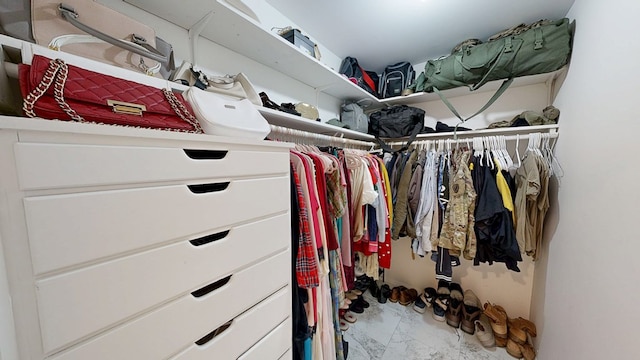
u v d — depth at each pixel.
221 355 0.56
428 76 1.71
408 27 1.52
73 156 0.34
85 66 0.54
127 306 0.40
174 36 0.97
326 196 1.03
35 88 0.40
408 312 1.85
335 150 1.38
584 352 0.86
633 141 0.67
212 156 0.60
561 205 1.16
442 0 1.27
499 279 1.76
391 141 2.02
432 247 1.53
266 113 1.05
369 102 2.12
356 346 1.48
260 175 0.64
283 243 0.73
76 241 0.34
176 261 0.46
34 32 0.50
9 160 0.30
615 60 0.79
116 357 0.39
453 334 1.59
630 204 0.67
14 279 0.31
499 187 1.36
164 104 0.57
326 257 0.94
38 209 0.31
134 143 0.40
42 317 0.32
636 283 0.62
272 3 1.31
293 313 0.84
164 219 0.44
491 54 1.41
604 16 0.88
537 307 1.44
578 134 1.05
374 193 1.35
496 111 1.75
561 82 1.33
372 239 1.45
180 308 0.47
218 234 0.60
